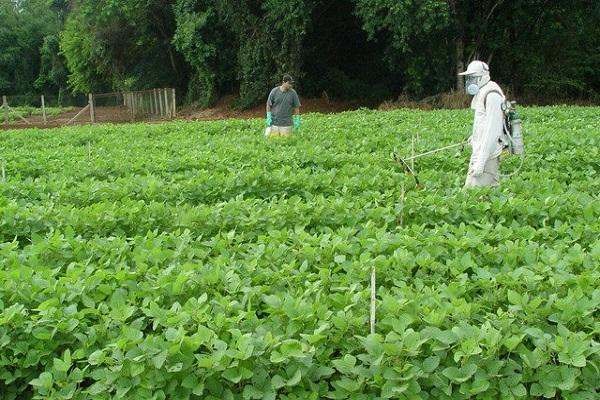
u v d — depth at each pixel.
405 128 16.41
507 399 3.51
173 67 41.22
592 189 8.51
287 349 3.59
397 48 31.67
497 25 33.75
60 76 56.06
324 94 36.12
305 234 5.86
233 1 33.09
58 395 3.66
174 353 3.60
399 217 7.02
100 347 4.06
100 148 13.89
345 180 9.00
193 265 5.02
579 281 4.63
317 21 34.75
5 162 11.38
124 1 36.66
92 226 6.87
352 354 3.89
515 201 7.11
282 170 9.41
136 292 4.60
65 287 4.57
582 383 3.59
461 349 3.58
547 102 35.16
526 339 3.95
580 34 35.16
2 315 4.07
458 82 32.53
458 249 5.62
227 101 37.53
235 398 3.63
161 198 8.61
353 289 4.38
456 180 9.04
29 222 6.92
